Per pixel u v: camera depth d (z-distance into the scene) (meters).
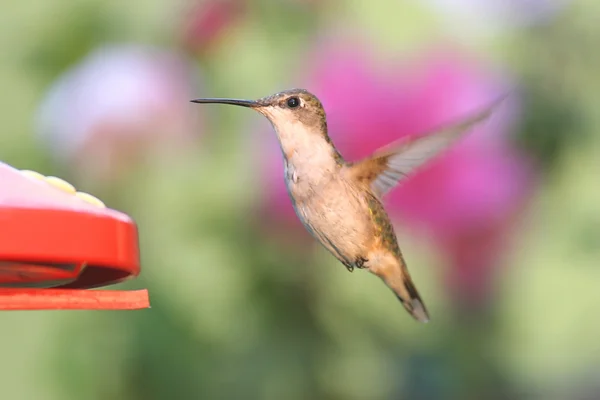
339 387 8.76
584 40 9.66
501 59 9.46
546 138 9.51
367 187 7.91
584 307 10.37
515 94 9.21
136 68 8.86
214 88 9.02
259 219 8.62
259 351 8.57
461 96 8.80
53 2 9.12
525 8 9.62
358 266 8.00
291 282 8.66
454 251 9.03
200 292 8.55
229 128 8.90
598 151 9.64
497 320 9.56
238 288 8.62
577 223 9.80
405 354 9.16
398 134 8.69
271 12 9.20
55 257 5.63
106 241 5.84
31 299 5.46
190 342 8.47
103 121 8.67
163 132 8.73
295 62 9.04
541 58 9.65
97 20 9.14
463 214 8.89
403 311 8.87
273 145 8.70
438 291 9.39
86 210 5.83
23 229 5.55
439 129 7.65
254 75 9.02
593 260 9.98
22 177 5.95
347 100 8.74
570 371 11.06
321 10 9.24
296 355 8.62
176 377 8.43
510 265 9.37
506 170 9.03
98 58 9.06
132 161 8.70
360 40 9.02
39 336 8.63
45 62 9.13
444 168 8.90
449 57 8.98
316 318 8.72
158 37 9.21
